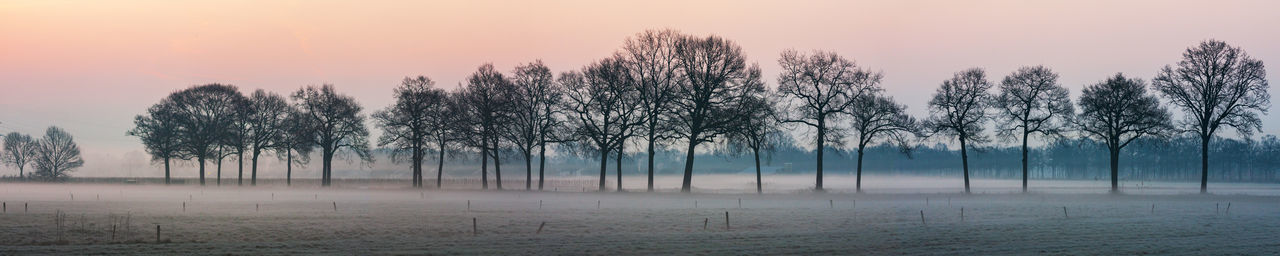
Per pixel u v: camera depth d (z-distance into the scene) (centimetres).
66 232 3209
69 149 13862
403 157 9056
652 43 6756
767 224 3756
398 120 8088
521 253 2592
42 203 5219
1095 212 4584
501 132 7331
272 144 9219
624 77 6712
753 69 6650
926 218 4119
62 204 5106
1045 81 6675
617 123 6900
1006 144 7006
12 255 2445
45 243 2853
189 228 3419
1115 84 6631
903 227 3578
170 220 3794
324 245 2723
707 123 6650
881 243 2947
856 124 6738
